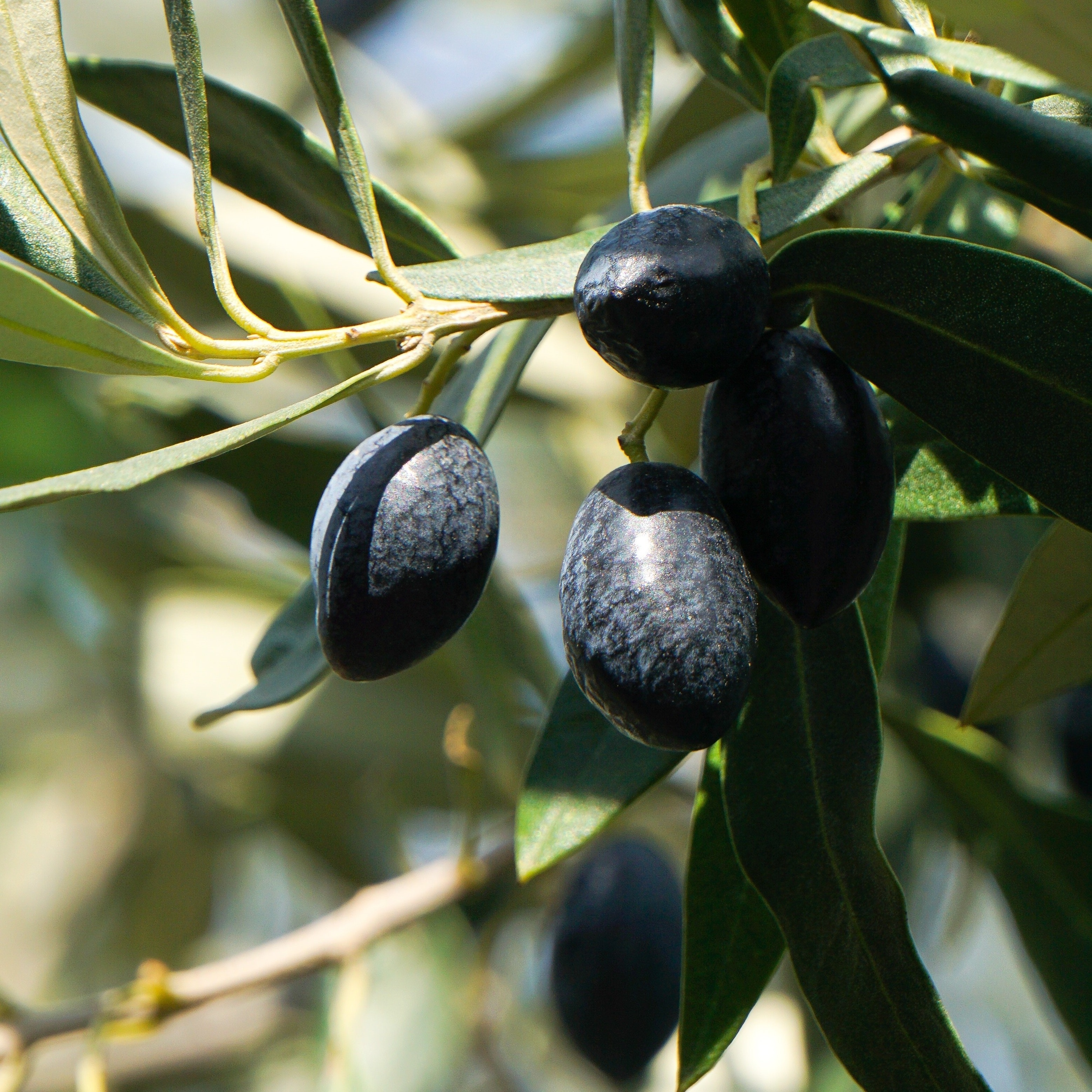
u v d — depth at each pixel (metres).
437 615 0.27
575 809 0.31
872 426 0.27
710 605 0.26
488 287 0.27
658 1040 0.39
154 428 0.41
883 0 0.30
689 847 0.30
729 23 0.32
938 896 0.49
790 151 0.29
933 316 0.27
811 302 0.28
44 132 0.28
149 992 0.38
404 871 0.55
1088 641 0.32
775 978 0.52
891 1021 0.28
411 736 0.58
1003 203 0.32
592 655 0.26
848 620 0.29
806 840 0.28
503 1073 0.56
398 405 0.49
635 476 0.26
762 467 0.26
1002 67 0.27
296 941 0.40
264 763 0.58
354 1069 0.46
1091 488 0.27
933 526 0.45
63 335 0.26
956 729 0.37
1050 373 0.27
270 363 0.27
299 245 0.50
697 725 0.26
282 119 0.30
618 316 0.26
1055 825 0.36
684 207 0.26
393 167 0.58
